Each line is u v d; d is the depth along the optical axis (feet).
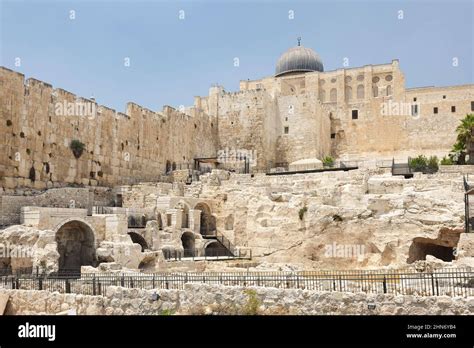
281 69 310.04
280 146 241.55
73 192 135.13
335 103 269.03
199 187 161.89
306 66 302.45
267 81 282.56
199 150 227.81
